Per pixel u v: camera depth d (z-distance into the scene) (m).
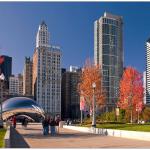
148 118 83.06
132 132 30.86
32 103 138.00
